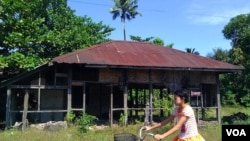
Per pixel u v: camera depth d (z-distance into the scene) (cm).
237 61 3934
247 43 3894
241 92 4266
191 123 599
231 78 4212
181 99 603
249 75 3956
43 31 2736
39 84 1920
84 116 1827
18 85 1886
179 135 610
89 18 3209
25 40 2195
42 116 2153
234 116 2448
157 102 2178
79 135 1502
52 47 2536
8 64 2062
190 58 2409
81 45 2659
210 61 2420
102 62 1959
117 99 2628
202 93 2380
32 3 2670
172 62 2234
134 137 652
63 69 1975
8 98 1875
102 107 2553
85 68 2028
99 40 3125
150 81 2186
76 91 2462
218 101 2366
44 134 1473
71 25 2973
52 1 3002
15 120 2070
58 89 2108
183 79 2280
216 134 1572
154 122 2205
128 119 2312
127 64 2019
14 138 1375
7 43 2142
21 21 2195
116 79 2095
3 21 2169
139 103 2900
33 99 2180
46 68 1927
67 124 1845
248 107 4162
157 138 592
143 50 2420
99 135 1559
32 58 2166
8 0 2148
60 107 2219
